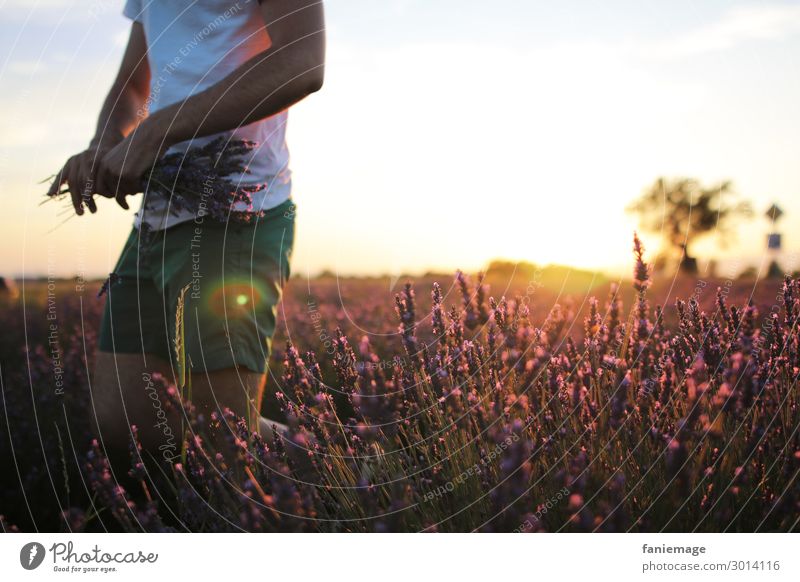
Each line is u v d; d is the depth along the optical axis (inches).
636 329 82.9
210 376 99.5
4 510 106.3
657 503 71.3
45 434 124.3
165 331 109.8
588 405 80.7
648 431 76.6
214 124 88.4
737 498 72.1
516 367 83.0
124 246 112.9
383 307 259.0
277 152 106.0
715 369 81.3
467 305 88.2
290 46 89.7
